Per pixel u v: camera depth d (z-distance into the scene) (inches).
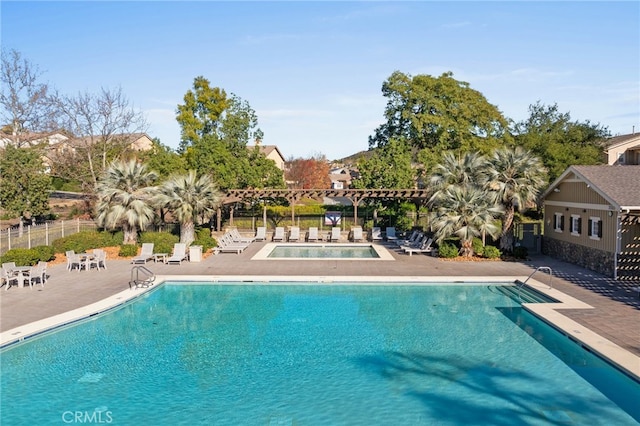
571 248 914.1
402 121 1653.5
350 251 1157.7
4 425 338.0
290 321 587.2
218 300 686.5
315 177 2856.8
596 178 816.3
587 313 563.8
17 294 667.4
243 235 1386.6
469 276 782.5
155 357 470.0
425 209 1424.7
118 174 1058.1
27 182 1272.1
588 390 390.3
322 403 372.2
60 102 1667.1
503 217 987.9
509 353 475.5
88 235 1053.8
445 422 340.8
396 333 538.9
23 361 457.7
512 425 335.9
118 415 353.7
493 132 1665.8
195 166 1433.3
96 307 600.4
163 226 1262.3
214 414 354.9
